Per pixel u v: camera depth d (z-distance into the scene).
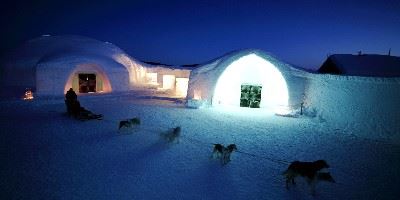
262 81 16.11
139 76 25.05
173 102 16.92
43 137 8.84
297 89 14.77
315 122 12.48
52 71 15.99
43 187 5.58
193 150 8.17
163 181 6.06
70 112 11.72
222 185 6.02
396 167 7.43
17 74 18.33
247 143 9.07
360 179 6.62
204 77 15.48
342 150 8.73
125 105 15.17
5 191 5.34
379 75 15.55
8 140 8.38
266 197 5.59
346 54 17.84
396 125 9.71
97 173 6.32
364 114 10.77
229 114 13.73
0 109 12.81
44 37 20.41
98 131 9.77
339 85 12.06
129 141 8.75
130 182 5.94
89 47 21.00
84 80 18.36
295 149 8.66
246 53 14.70
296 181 6.37
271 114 14.12
